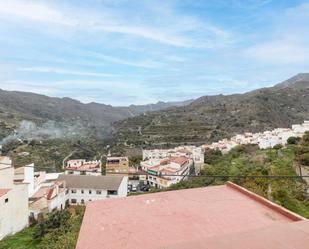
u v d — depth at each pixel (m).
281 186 31.16
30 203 34.38
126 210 6.03
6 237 26.75
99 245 4.56
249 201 6.51
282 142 64.44
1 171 27.53
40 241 25.09
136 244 4.54
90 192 42.84
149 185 58.56
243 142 74.50
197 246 2.85
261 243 2.85
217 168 49.06
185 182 39.75
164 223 5.32
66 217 26.97
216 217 5.57
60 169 59.41
